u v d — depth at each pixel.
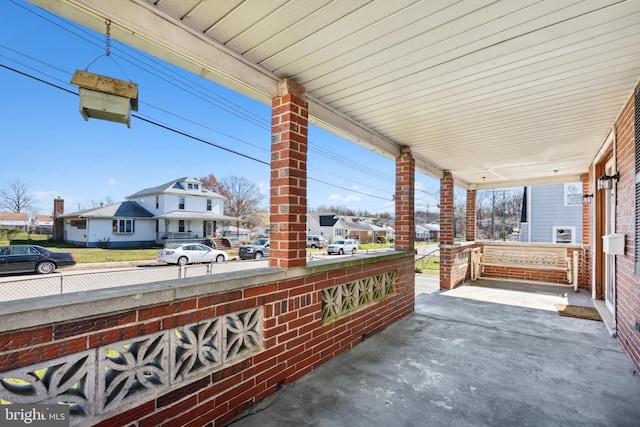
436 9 1.66
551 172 6.38
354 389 2.33
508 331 3.71
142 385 1.57
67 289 8.02
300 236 2.55
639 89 2.47
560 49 2.05
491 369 2.69
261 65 2.30
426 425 1.91
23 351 1.20
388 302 3.91
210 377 1.86
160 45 1.77
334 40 1.98
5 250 9.70
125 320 1.50
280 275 2.33
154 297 1.59
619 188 3.31
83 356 1.36
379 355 2.98
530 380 2.50
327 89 2.70
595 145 4.38
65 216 21.53
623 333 3.23
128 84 1.64
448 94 2.78
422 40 1.97
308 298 2.62
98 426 1.39
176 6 1.67
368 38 1.95
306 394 2.26
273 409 2.07
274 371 2.28
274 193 2.54
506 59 2.19
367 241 38.31
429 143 4.32
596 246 5.22
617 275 3.49
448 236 6.23
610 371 2.67
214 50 2.00
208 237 23.06
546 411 2.07
